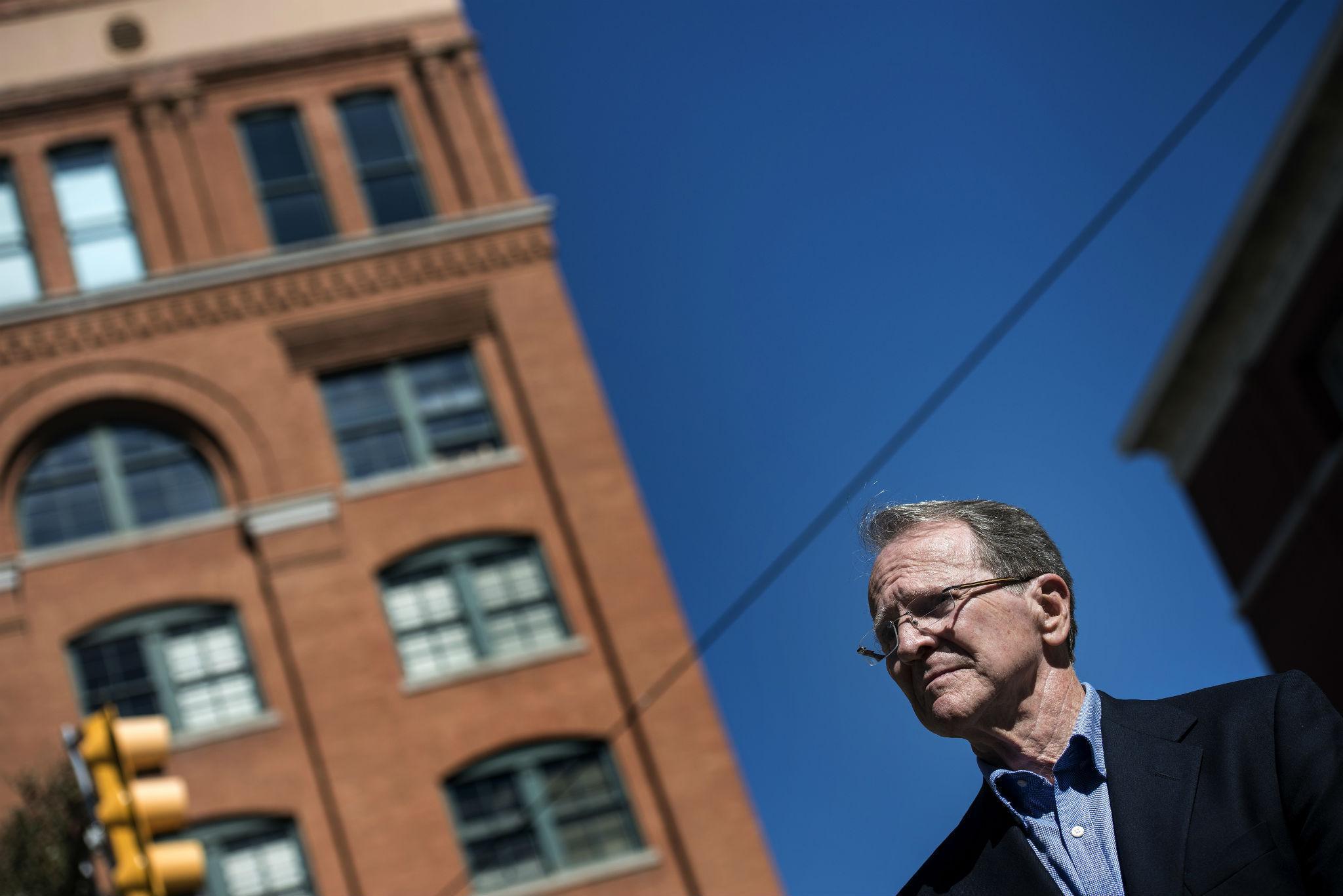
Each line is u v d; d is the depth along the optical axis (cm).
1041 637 218
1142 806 201
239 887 1917
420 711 1994
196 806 1941
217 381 2191
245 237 2292
